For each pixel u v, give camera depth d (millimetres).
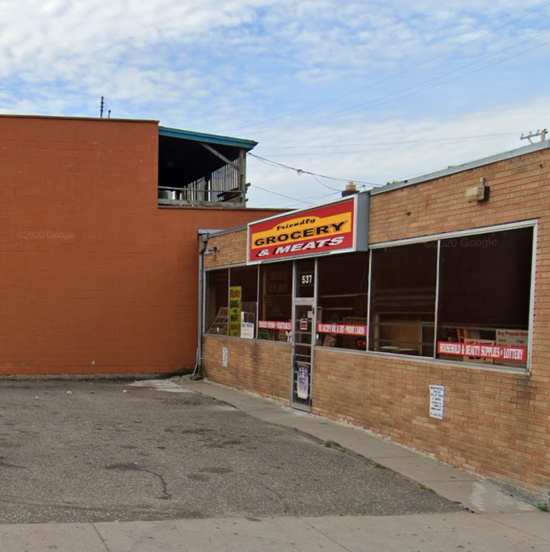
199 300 17062
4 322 16375
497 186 7426
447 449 7973
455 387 7902
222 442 8969
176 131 18125
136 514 5594
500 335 7328
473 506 6383
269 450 8570
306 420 10797
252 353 13977
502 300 7316
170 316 17219
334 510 6078
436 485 7027
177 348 17234
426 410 8406
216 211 17578
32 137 16672
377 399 9516
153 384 15953
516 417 6938
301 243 11695
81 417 10586
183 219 17391
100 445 8375
